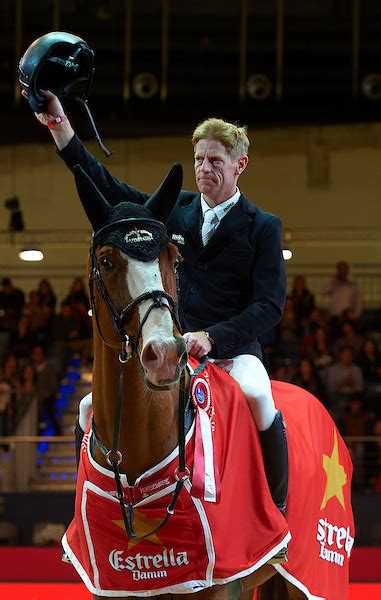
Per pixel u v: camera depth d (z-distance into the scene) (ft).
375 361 54.44
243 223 16.33
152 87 65.36
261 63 65.87
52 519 40.63
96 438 14.21
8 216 69.05
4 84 65.67
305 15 66.49
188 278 16.39
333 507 17.99
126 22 64.75
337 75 65.82
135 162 68.69
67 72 16.07
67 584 32.99
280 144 69.15
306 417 18.03
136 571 14.03
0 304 60.64
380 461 47.06
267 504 14.94
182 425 13.91
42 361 54.70
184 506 13.88
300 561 16.48
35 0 65.57
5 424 50.31
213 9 66.59
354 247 67.87
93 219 13.47
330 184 68.49
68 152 15.98
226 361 15.97
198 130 16.39
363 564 35.37
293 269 67.97
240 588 14.65
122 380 13.30
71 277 68.03
